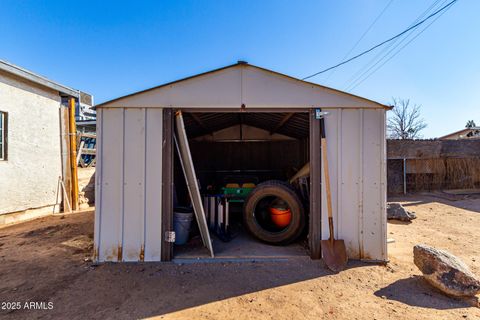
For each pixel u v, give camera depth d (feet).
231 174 24.18
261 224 15.06
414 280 9.90
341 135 11.85
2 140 19.26
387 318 7.59
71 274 10.39
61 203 24.17
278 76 11.91
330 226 11.45
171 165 11.62
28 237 15.35
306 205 15.75
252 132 24.59
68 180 24.77
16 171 19.99
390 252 12.85
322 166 11.85
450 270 8.81
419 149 31.32
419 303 8.36
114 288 9.32
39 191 21.89
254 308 8.11
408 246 13.75
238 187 18.63
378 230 11.66
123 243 11.51
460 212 22.07
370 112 11.88
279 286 9.47
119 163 11.55
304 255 12.27
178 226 13.76
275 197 15.03
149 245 11.53
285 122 19.06
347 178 11.78
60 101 24.45
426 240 14.80
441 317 7.62
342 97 11.87
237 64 11.80
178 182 18.40
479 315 7.73
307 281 9.85
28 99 21.11
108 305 8.25
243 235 15.79
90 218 20.30
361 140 11.80
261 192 14.21
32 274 10.41
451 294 8.63
